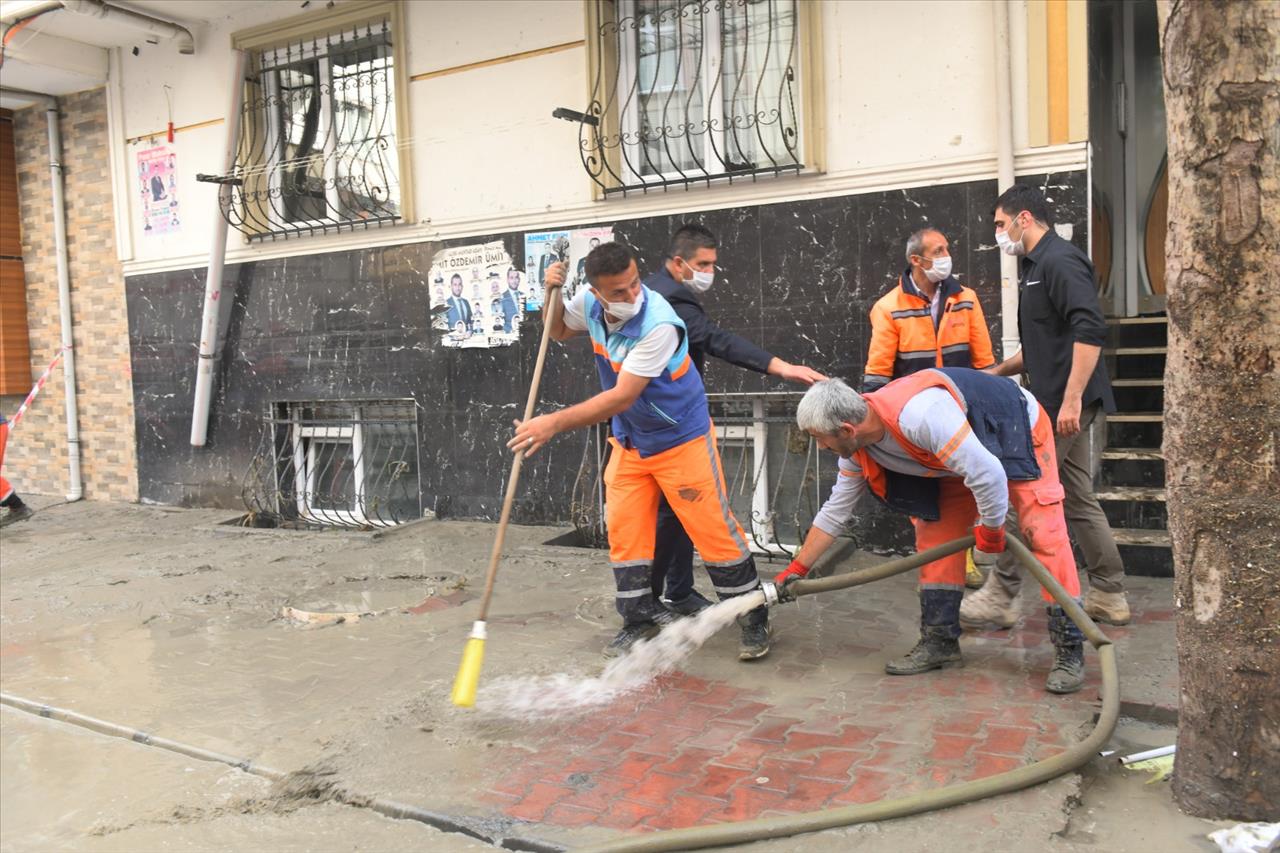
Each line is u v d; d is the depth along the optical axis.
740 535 4.03
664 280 4.21
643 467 4.00
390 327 7.23
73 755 3.56
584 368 6.48
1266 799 2.61
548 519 6.72
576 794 2.99
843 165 5.58
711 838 2.64
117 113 8.41
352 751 3.37
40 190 9.14
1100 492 5.23
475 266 6.85
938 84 5.32
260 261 7.78
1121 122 6.78
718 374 6.02
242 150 7.83
